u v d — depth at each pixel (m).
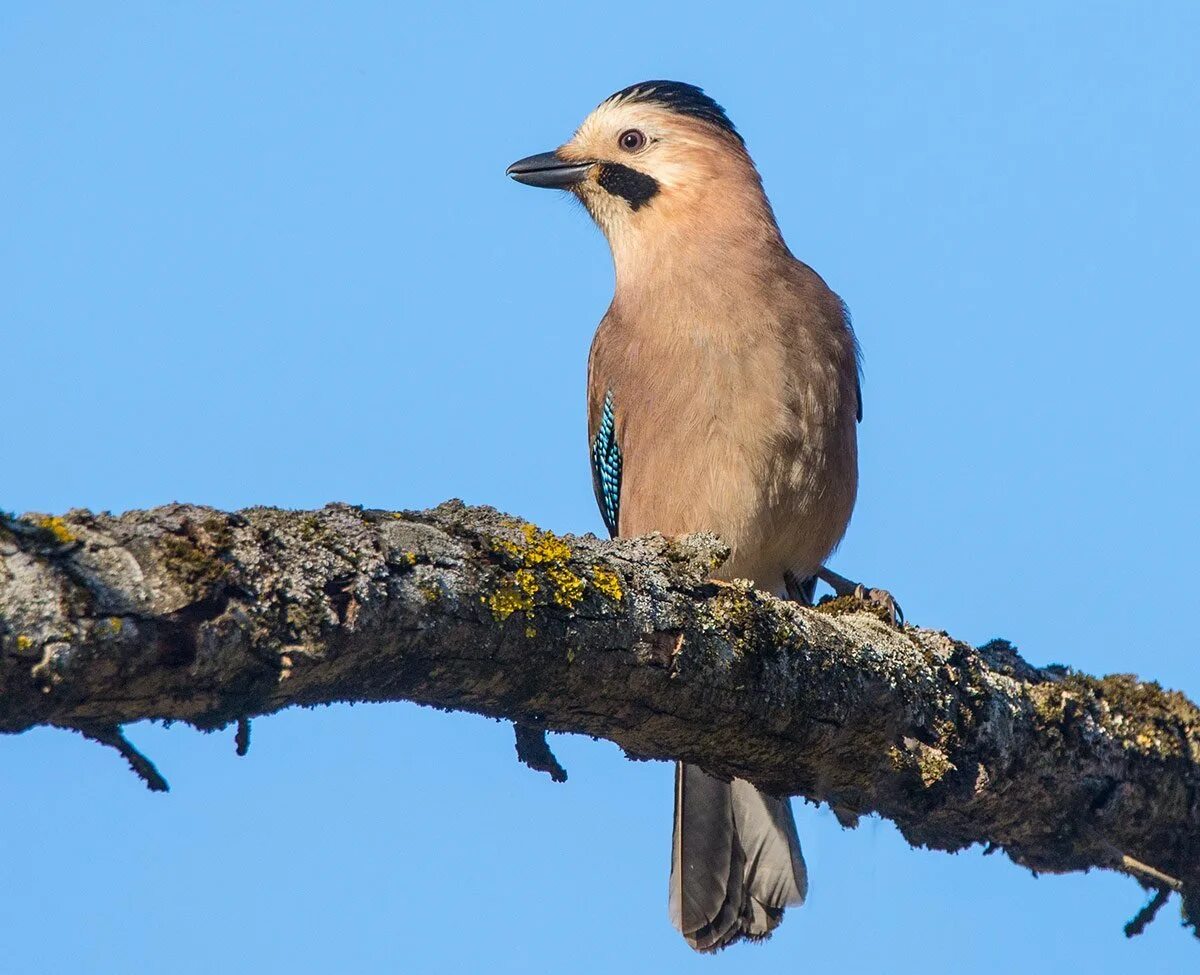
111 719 6.72
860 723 9.62
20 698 6.27
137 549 6.58
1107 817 10.66
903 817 10.30
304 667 7.07
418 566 7.59
